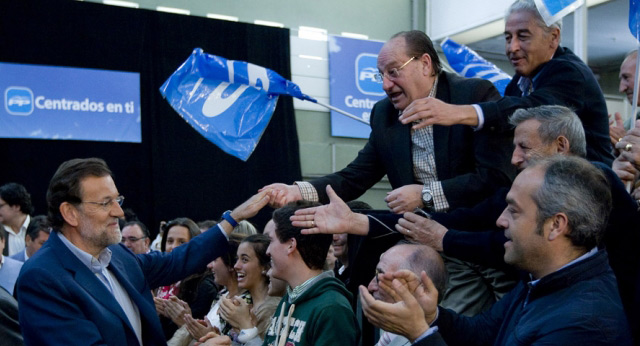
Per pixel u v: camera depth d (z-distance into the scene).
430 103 2.31
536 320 1.67
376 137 2.78
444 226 2.40
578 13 7.08
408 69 2.54
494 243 2.21
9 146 7.31
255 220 7.99
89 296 2.19
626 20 7.77
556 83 2.51
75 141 7.60
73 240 2.30
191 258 2.63
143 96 7.92
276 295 2.98
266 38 8.47
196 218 8.05
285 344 2.29
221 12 8.46
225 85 3.47
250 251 3.07
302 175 8.64
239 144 3.41
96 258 2.34
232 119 3.43
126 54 7.82
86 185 2.28
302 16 8.85
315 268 2.44
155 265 2.58
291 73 8.66
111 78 7.73
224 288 3.93
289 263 2.41
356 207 3.48
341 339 2.21
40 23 7.46
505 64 9.34
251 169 8.32
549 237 1.71
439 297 2.14
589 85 2.53
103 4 7.76
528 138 2.12
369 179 2.92
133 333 2.25
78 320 2.13
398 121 2.70
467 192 2.46
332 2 9.02
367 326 2.75
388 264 2.17
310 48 8.82
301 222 2.41
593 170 1.74
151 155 7.91
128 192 7.81
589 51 8.55
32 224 4.43
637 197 2.02
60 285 2.17
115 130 7.73
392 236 2.62
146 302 2.36
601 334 1.57
